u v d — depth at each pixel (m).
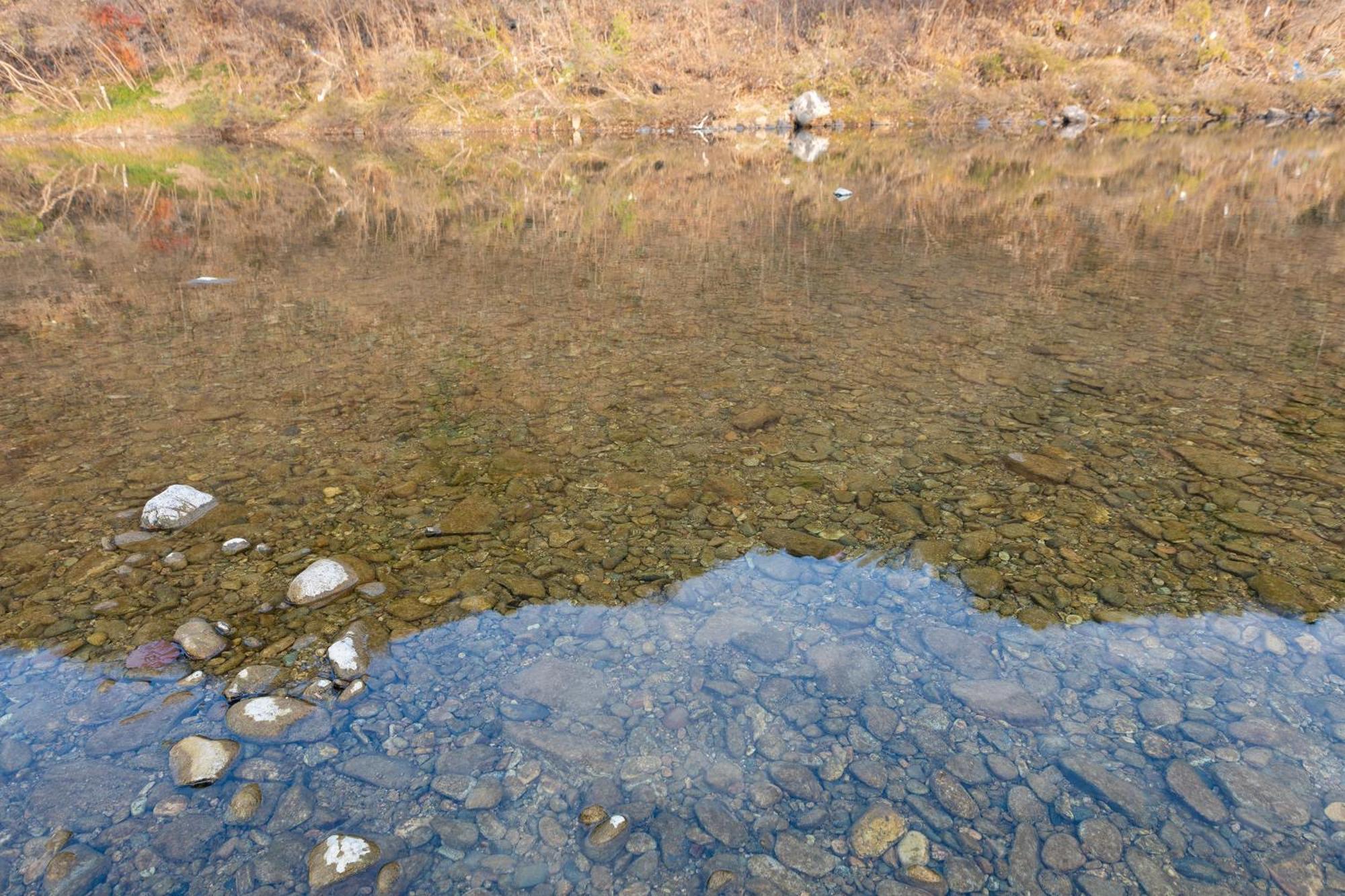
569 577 3.11
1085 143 19.06
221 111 23.45
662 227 10.50
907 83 23.73
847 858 1.95
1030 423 4.39
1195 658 2.61
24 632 2.79
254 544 3.33
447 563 3.21
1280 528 3.32
